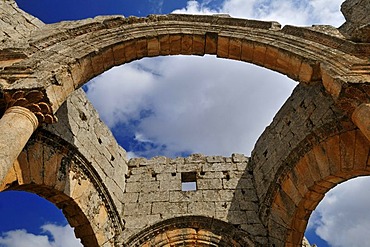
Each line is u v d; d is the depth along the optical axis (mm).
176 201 15969
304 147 12672
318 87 12727
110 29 11922
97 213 13195
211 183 16734
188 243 14430
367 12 11336
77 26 11633
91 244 12867
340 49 10062
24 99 8273
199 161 17781
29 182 10289
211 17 12492
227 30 12000
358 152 10945
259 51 11367
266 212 14539
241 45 11586
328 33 10789
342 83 8562
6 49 9852
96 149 14297
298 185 12836
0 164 6551
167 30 11945
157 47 11883
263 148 16094
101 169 14289
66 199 11844
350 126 11266
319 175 11945
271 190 14336
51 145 11477
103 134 15570
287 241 13141
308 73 10078
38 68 9305
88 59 10430
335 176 11539
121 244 13961
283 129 14445
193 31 11922
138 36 11547
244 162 17547
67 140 12086
